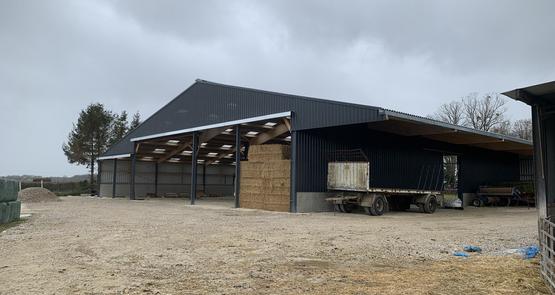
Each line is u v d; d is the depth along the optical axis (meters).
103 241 10.68
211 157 37.06
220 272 7.34
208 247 9.86
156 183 37.28
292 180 19.80
